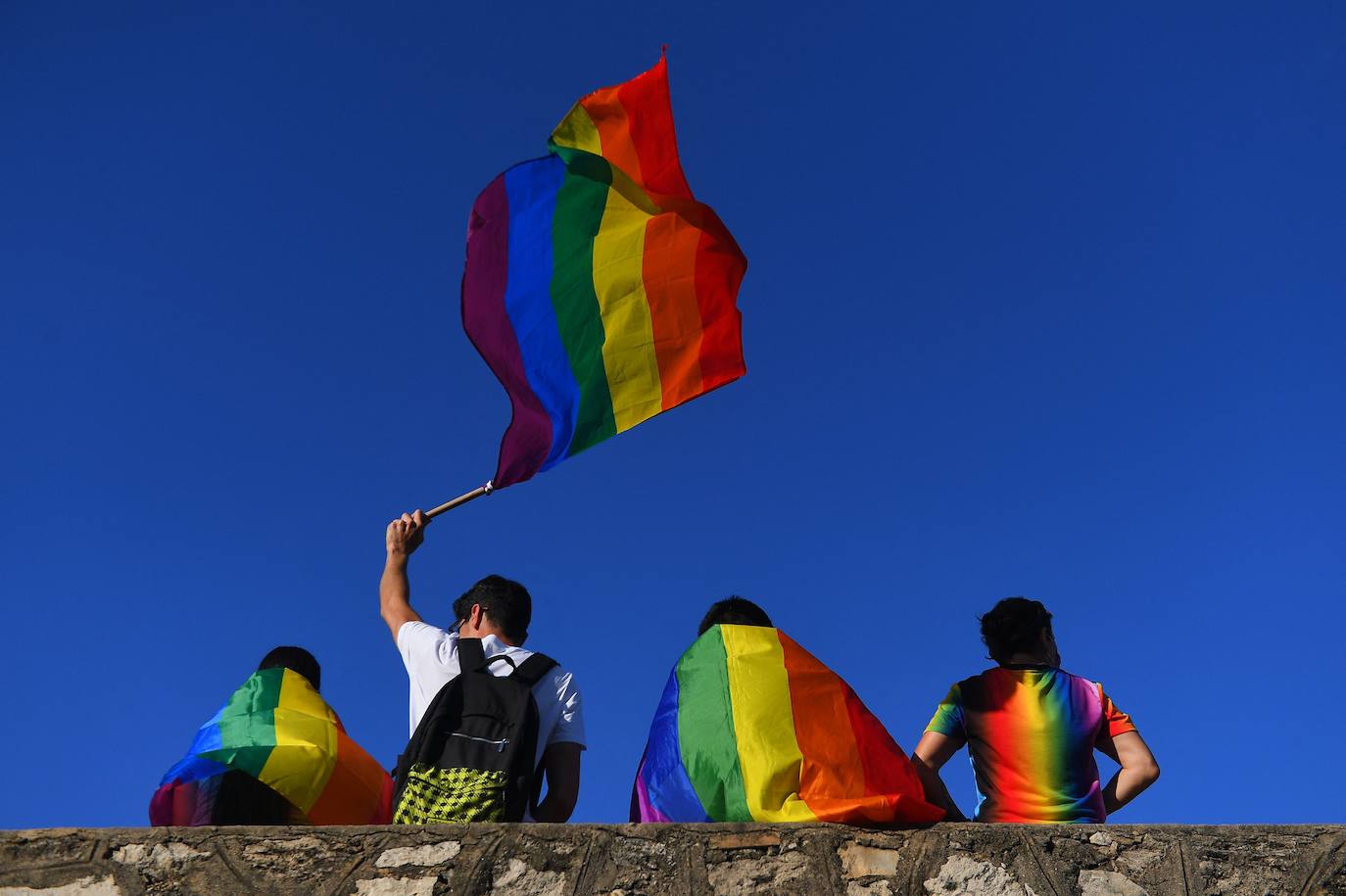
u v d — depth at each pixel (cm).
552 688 565
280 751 557
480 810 521
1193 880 517
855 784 540
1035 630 620
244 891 491
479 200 767
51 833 500
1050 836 525
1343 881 518
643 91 799
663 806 554
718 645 580
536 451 721
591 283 764
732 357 763
